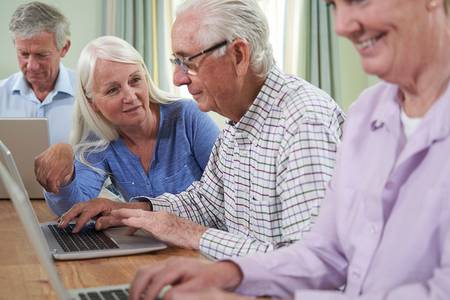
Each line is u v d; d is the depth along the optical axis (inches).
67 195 94.0
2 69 167.9
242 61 72.9
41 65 132.0
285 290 49.1
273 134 72.8
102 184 103.7
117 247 70.2
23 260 68.7
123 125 99.0
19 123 101.9
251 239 69.2
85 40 173.6
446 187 41.2
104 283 58.9
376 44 41.0
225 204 82.0
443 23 41.3
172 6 174.7
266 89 74.1
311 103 70.4
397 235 43.4
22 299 55.2
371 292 41.3
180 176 102.3
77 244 72.0
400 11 39.7
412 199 42.9
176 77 76.8
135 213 76.1
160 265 47.9
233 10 72.7
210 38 72.6
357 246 46.0
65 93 136.8
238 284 47.8
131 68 97.0
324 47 184.4
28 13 128.9
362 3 40.0
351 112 50.8
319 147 67.2
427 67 42.5
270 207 73.8
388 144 46.3
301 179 66.6
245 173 77.2
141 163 103.3
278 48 186.4
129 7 170.1
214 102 76.3
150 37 172.1
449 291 37.4
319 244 50.4
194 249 71.2
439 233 41.2
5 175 47.9
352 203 47.5
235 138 77.5
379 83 50.5
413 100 44.9
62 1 170.9
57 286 44.2
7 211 98.2
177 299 39.6
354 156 48.7
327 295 40.3
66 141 136.2
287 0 183.6
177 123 103.0
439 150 42.2
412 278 42.0
